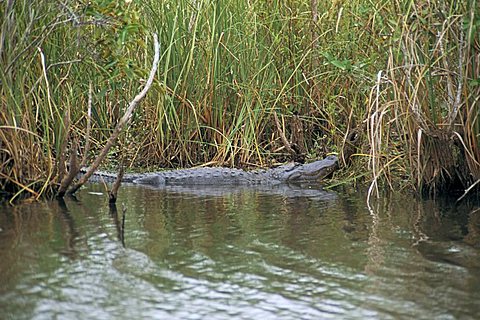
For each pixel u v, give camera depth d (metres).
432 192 23.11
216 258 15.91
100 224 18.89
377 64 24.12
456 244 17.05
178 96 27.94
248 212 21.14
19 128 20.92
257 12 28.62
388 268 15.22
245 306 12.98
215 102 28.52
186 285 14.04
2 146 21.64
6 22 21.20
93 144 29.03
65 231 18.02
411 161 22.78
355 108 26.95
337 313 12.71
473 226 18.80
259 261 15.72
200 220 19.84
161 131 28.39
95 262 15.38
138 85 28.31
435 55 22.05
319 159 28.66
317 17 28.89
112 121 29.45
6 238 17.19
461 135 22.42
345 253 16.38
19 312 12.49
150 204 22.33
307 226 19.11
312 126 29.77
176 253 16.25
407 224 19.16
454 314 12.67
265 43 28.92
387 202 22.22
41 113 22.30
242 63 28.34
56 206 21.06
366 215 20.41
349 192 24.52
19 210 20.34
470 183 22.86
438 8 21.64
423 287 14.03
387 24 23.38
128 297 13.32
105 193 23.80
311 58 28.78
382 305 13.08
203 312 12.67
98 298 13.23
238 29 28.52
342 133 27.48
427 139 22.72
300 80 29.02
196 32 28.31
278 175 27.45
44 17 22.16
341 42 26.91
